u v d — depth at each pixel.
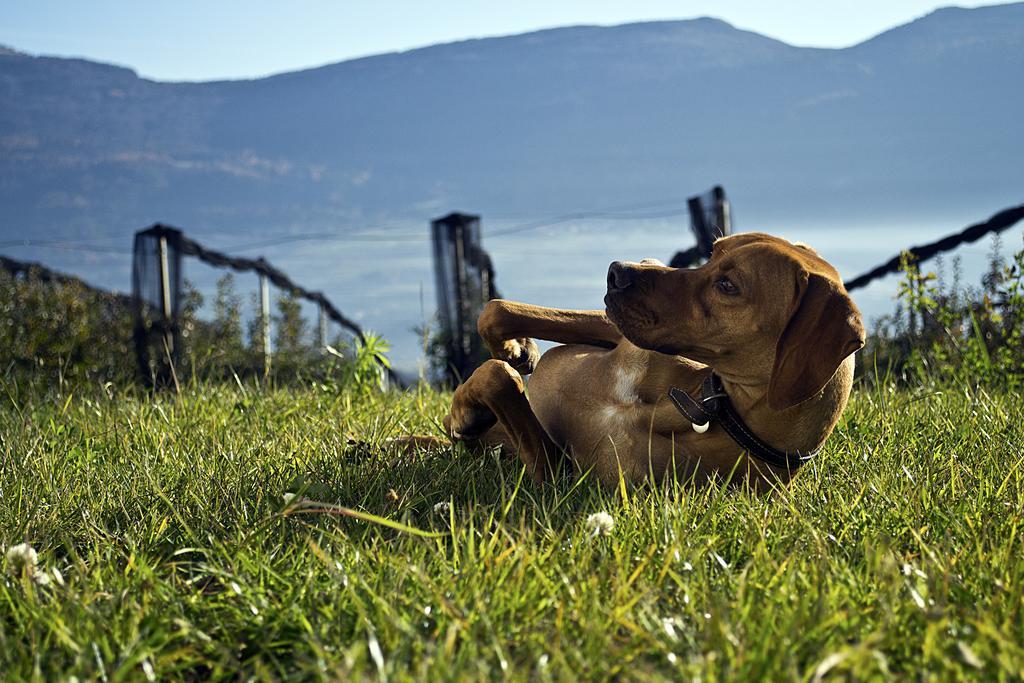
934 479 1.42
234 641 1.02
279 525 1.24
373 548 1.16
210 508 1.33
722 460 1.41
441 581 1.09
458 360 5.00
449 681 0.89
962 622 1.01
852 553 1.18
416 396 2.19
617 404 1.48
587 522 1.21
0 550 1.20
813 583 1.06
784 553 1.17
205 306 5.54
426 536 1.16
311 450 1.61
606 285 1.42
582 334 1.61
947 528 1.23
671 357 1.45
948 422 1.71
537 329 1.61
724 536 1.21
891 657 0.96
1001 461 1.51
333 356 2.38
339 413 1.94
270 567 1.13
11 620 1.06
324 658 0.95
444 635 0.99
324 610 1.03
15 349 4.01
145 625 1.01
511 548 1.12
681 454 1.43
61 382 2.18
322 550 1.15
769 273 1.33
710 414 1.37
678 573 1.11
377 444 1.64
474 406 1.51
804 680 0.90
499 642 0.97
